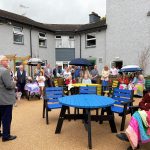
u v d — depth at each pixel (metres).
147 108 4.71
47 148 4.62
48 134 5.48
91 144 4.63
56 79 11.98
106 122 6.58
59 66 16.30
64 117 5.56
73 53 20.66
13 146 4.71
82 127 6.08
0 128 5.50
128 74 12.49
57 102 7.16
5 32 14.54
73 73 13.12
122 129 5.73
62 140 5.08
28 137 5.26
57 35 20.44
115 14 16.31
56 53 20.56
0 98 4.78
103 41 17.73
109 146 4.73
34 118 7.00
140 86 11.23
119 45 16.20
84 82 10.44
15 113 7.70
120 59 16.19
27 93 10.87
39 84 10.98
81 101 5.36
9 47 14.90
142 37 14.84
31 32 17.11
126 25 15.70
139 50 15.04
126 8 15.62
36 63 12.65
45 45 19.05
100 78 13.52
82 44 19.77
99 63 18.22
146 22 14.60
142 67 14.70
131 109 5.25
